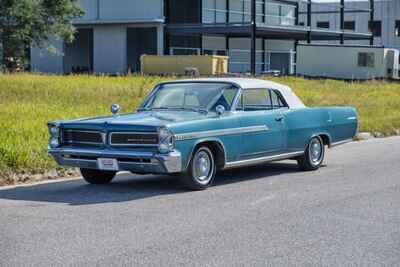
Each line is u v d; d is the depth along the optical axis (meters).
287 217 8.02
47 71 49.56
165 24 46.12
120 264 6.06
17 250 6.50
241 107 10.61
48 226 7.48
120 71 47.12
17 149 11.72
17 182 10.83
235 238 7.00
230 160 10.25
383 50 46.69
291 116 11.37
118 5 46.56
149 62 42.28
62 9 41.25
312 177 11.23
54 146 9.92
